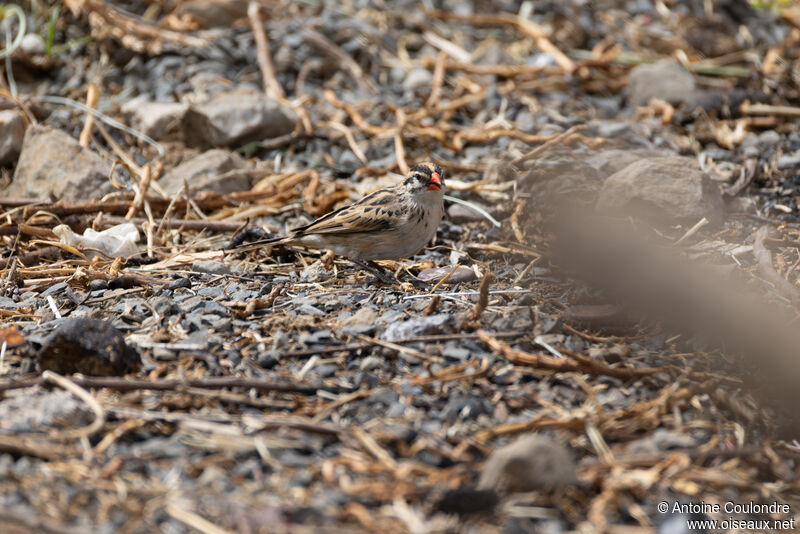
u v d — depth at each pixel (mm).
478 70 17500
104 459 6930
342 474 6770
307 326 9055
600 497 6633
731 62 18219
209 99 15266
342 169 14656
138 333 9125
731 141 15078
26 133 13742
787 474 7148
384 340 8750
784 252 11297
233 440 7125
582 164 13898
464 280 10648
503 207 13125
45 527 6078
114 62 16984
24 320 9602
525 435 7344
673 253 11203
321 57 17531
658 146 15109
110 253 11672
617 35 19141
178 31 17469
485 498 6398
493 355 8523
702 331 9109
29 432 7195
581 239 9953
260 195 13477
